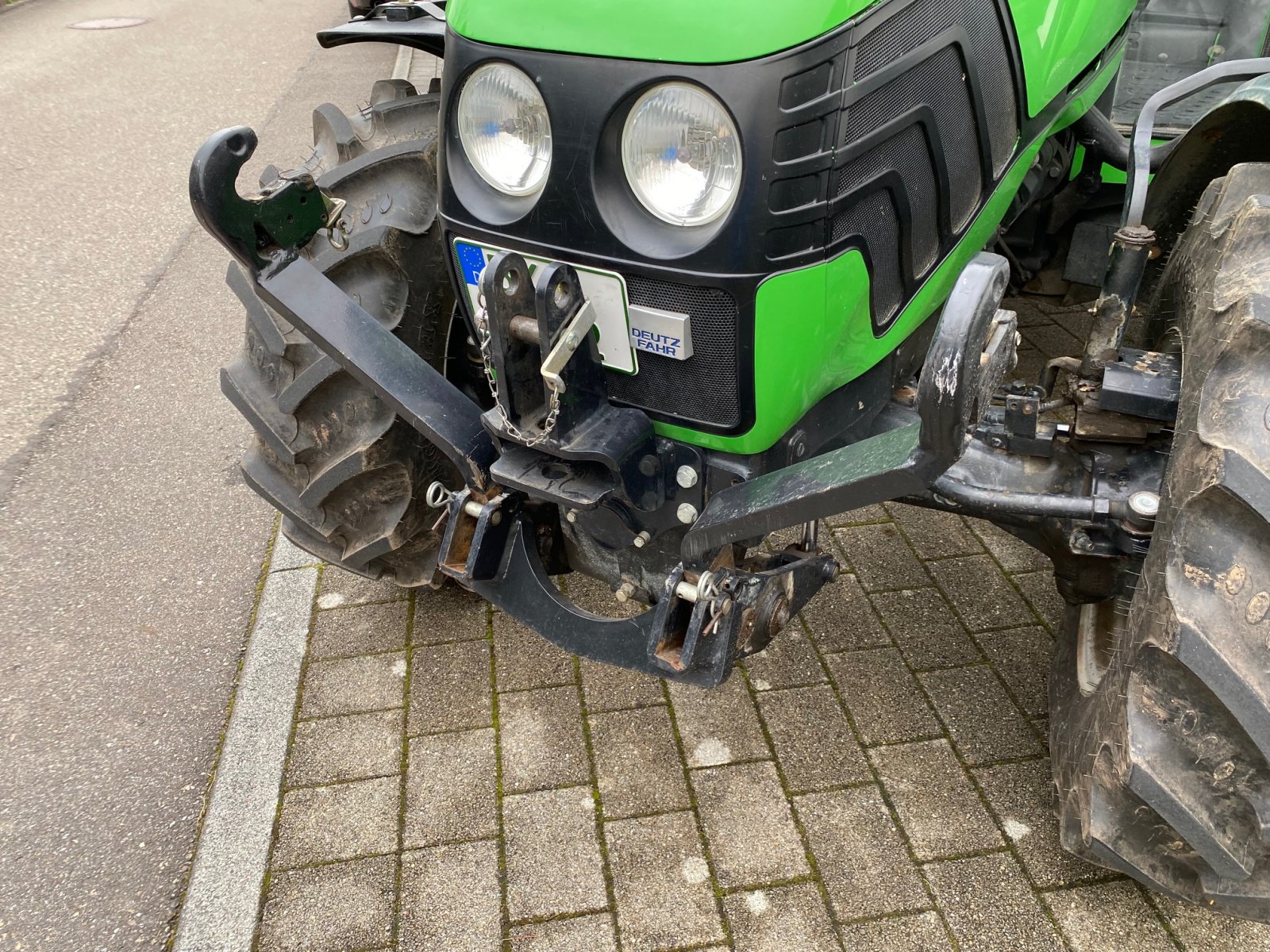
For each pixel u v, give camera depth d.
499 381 1.38
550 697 2.28
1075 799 1.58
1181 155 1.94
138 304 4.43
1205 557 1.28
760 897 1.83
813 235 1.30
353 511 2.11
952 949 1.72
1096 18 2.03
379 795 2.06
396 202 1.93
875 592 2.53
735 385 1.40
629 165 1.30
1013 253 2.77
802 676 2.30
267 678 2.36
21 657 2.51
